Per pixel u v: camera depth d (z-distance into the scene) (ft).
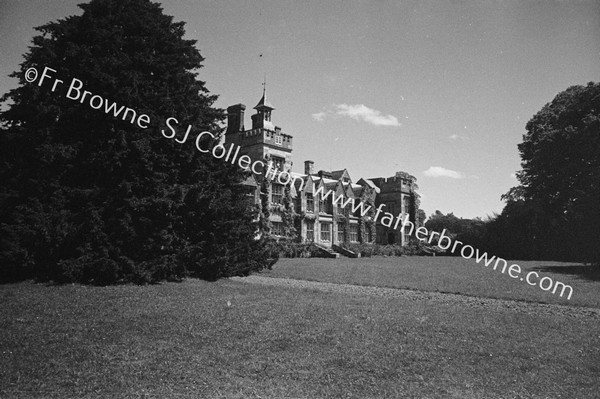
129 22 52.85
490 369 21.03
